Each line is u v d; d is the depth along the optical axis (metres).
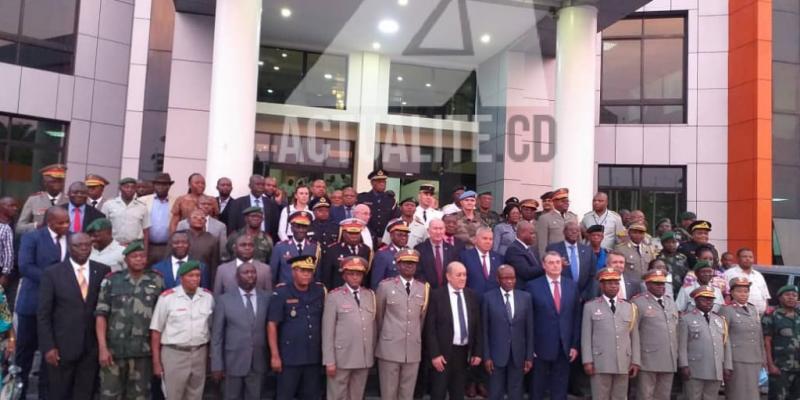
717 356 6.86
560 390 6.68
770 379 7.51
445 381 6.28
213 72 9.39
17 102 13.65
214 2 11.32
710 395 6.95
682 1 15.35
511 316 6.49
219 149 9.14
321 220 7.50
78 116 14.40
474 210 8.42
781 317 7.43
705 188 14.95
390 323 6.12
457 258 7.10
